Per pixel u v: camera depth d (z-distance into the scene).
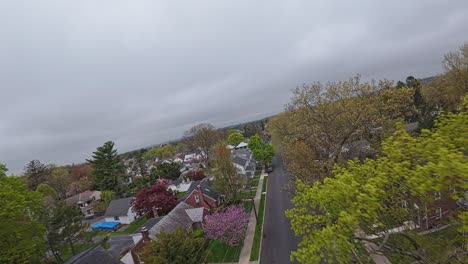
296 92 28.88
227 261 24.05
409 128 41.66
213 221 27.44
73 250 25.34
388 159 8.68
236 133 117.19
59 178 69.19
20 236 16.03
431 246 7.72
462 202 9.66
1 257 15.18
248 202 40.78
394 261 8.66
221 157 39.22
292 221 9.69
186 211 32.97
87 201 59.78
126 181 67.88
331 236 7.79
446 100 39.38
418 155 7.79
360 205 7.70
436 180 6.75
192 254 19.36
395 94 27.62
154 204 36.22
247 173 59.69
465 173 6.04
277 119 59.16
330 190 8.52
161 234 19.05
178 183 61.31
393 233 8.03
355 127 24.66
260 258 23.62
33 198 17.72
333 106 25.53
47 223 23.34
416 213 10.14
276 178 53.41
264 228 29.89
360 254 8.47
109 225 41.59
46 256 24.59
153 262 17.17
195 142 88.62
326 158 26.92
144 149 158.12
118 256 27.34
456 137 7.80
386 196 8.72
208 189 43.50
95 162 62.06
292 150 30.34
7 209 15.06
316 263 7.92
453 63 34.78
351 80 25.00
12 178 16.86
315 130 26.44
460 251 7.43
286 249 24.25
